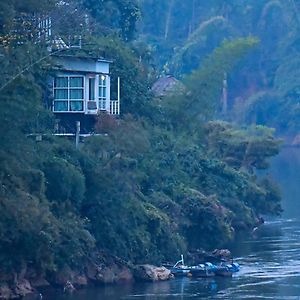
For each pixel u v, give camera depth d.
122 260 128.12
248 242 165.00
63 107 146.00
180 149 176.00
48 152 126.19
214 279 129.25
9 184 115.19
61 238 119.56
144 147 140.88
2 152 115.69
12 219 112.31
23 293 114.00
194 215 152.62
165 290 120.69
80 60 147.12
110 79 160.38
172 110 191.38
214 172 181.75
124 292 119.00
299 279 128.75
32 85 119.25
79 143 142.25
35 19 141.62
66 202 124.56
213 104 198.50
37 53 132.50
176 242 139.75
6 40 122.00
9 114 114.75
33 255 115.12
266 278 129.62
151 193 149.12
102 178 130.00
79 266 122.31
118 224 130.25
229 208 180.12
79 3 195.62
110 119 140.75
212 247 154.00
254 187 197.00
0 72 115.38
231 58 194.38
